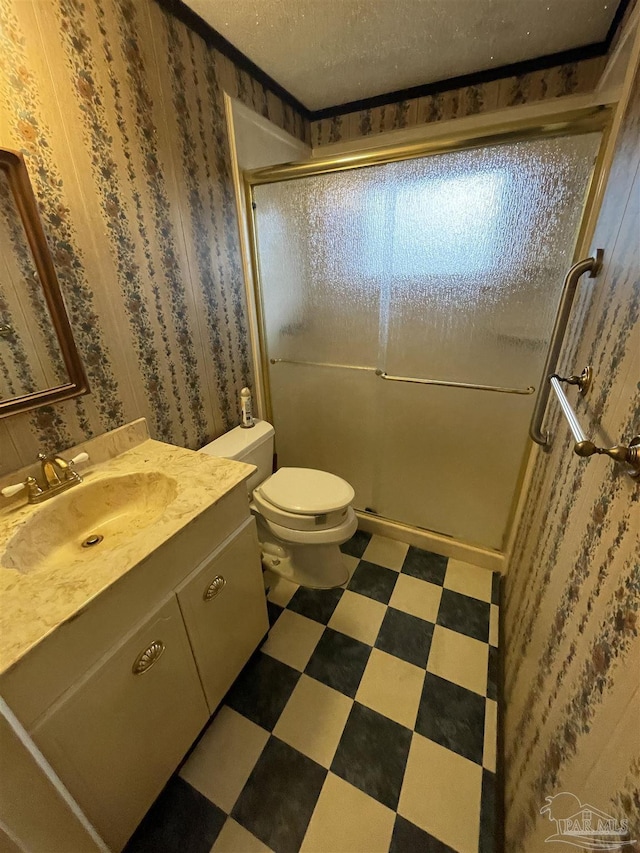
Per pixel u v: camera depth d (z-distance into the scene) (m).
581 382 0.84
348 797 1.01
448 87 1.61
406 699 1.23
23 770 0.55
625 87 0.91
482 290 1.34
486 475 1.63
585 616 0.63
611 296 0.75
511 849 0.81
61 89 0.90
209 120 1.31
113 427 1.20
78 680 0.69
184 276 1.34
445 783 1.03
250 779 1.05
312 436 2.00
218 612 1.06
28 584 0.71
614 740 0.46
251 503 1.64
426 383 1.58
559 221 1.15
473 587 1.65
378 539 1.96
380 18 1.18
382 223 1.41
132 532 1.03
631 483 0.53
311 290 1.67
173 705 0.95
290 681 1.29
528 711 0.88
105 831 0.81
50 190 0.91
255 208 1.60
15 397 0.93
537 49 1.38
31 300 0.93
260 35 1.27
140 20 1.03
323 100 1.77
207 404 1.57
